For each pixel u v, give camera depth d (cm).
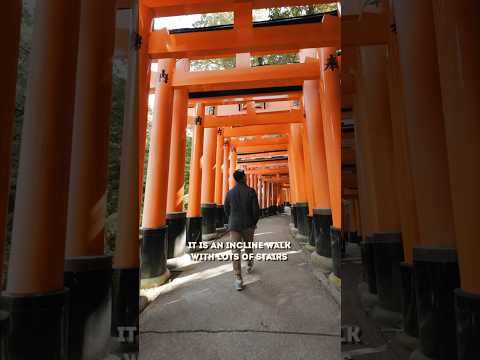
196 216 877
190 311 348
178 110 683
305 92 706
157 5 507
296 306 361
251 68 666
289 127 1365
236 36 536
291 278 496
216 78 658
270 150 1830
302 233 1019
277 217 2453
